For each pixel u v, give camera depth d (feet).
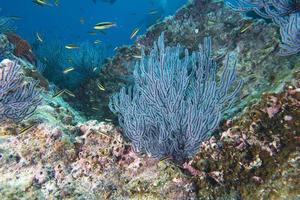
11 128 2.80
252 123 2.44
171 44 5.18
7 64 3.03
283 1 3.43
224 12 4.79
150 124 2.65
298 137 2.31
